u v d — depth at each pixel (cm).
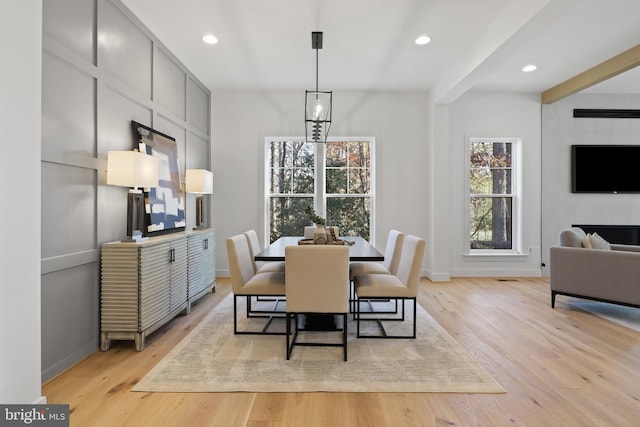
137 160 256
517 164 534
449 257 525
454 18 310
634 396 193
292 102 512
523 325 311
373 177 524
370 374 217
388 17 309
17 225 156
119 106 280
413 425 167
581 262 346
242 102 511
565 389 201
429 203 513
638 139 531
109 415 174
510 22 288
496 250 538
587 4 291
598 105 530
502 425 168
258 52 381
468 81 396
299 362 234
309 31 334
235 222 513
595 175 526
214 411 179
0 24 149
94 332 249
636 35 348
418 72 440
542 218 529
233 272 284
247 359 238
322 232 319
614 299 326
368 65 417
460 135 524
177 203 372
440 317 333
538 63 419
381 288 276
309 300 237
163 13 301
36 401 165
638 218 529
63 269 220
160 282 279
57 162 214
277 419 172
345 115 514
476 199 538
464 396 194
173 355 244
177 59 392
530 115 527
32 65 164
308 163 529
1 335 150
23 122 159
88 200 244
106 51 263
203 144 483
